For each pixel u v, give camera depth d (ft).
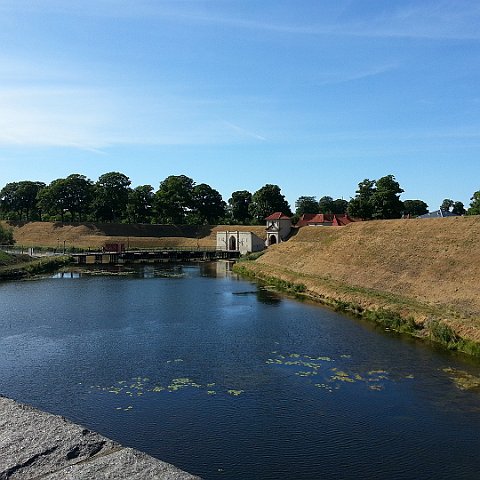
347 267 194.90
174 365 93.81
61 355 100.07
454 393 79.25
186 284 212.02
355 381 84.94
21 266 246.68
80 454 22.09
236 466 56.90
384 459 58.49
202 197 484.74
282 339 113.60
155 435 64.49
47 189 434.71
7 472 20.35
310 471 55.88
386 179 342.23
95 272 259.39
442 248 167.22
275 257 264.11
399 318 126.52
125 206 448.24
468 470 56.18
